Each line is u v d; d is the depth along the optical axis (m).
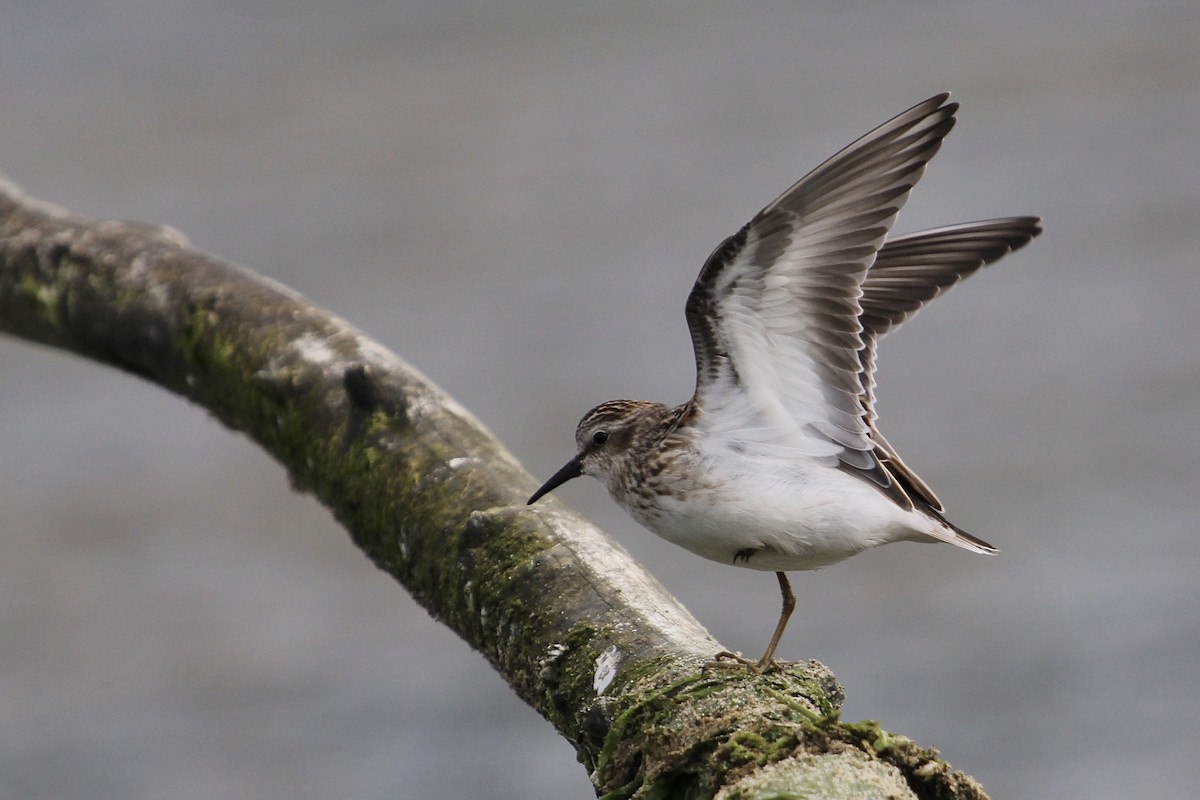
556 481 9.07
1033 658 15.73
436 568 8.77
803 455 8.21
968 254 9.23
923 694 15.20
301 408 10.09
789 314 8.00
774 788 6.13
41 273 11.95
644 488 8.53
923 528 8.18
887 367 21.34
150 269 11.48
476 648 8.53
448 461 9.20
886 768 6.29
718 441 8.32
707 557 8.68
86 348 11.94
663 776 6.65
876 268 9.30
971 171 27.95
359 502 9.52
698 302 8.09
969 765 14.47
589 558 8.17
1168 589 16.62
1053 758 14.49
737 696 6.88
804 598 16.52
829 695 7.35
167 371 11.38
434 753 15.05
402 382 9.79
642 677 7.26
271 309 10.79
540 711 7.93
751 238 7.71
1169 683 15.35
